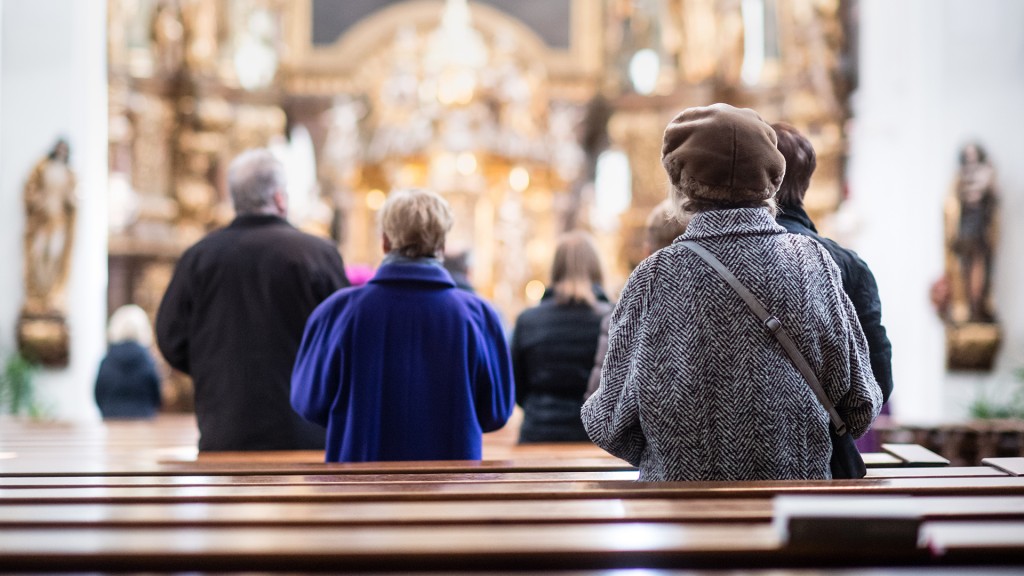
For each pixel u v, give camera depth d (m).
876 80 12.20
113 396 8.03
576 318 4.21
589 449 4.12
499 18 15.96
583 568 1.68
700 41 15.20
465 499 2.22
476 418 3.26
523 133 14.86
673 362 2.23
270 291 3.80
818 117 13.57
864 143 12.62
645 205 15.39
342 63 15.83
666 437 2.23
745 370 2.21
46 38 11.18
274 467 2.94
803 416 2.22
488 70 14.82
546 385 4.21
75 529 1.88
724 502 2.05
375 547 1.69
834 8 13.34
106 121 12.94
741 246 2.28
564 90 16.00
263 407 3.77
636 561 1.68
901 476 2.67
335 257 3.92
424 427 3.15
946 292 10.09
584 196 14.95
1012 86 10.27
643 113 15.59
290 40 15.81
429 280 3.23
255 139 15.26
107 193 13.15
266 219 3.91
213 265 3.83
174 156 14.87
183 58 14.88
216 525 1.91
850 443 2.50
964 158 10.14
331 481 2.56
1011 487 2.28
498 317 3.35
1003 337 10.05
